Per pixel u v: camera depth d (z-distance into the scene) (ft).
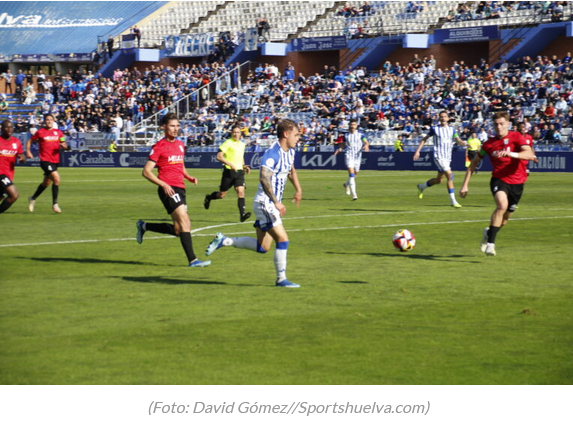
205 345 19.42
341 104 147.43
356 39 172.04
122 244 39.45
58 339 20.02
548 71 135.03
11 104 195.21
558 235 42.01
